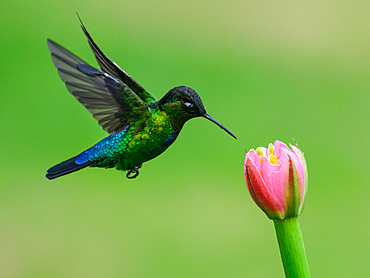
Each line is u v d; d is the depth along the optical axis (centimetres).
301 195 227
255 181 227
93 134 363
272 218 227
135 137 237
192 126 360
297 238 227
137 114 236
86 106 234
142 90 239
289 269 227
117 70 239
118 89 235
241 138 351
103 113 235
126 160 237
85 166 238
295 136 354
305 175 227
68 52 233
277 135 354
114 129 236
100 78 234
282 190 227
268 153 228
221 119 367
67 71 233
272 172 227
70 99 384
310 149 346
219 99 383
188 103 236
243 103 377
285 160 227
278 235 227
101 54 239
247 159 227
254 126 360
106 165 238
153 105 237
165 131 236
